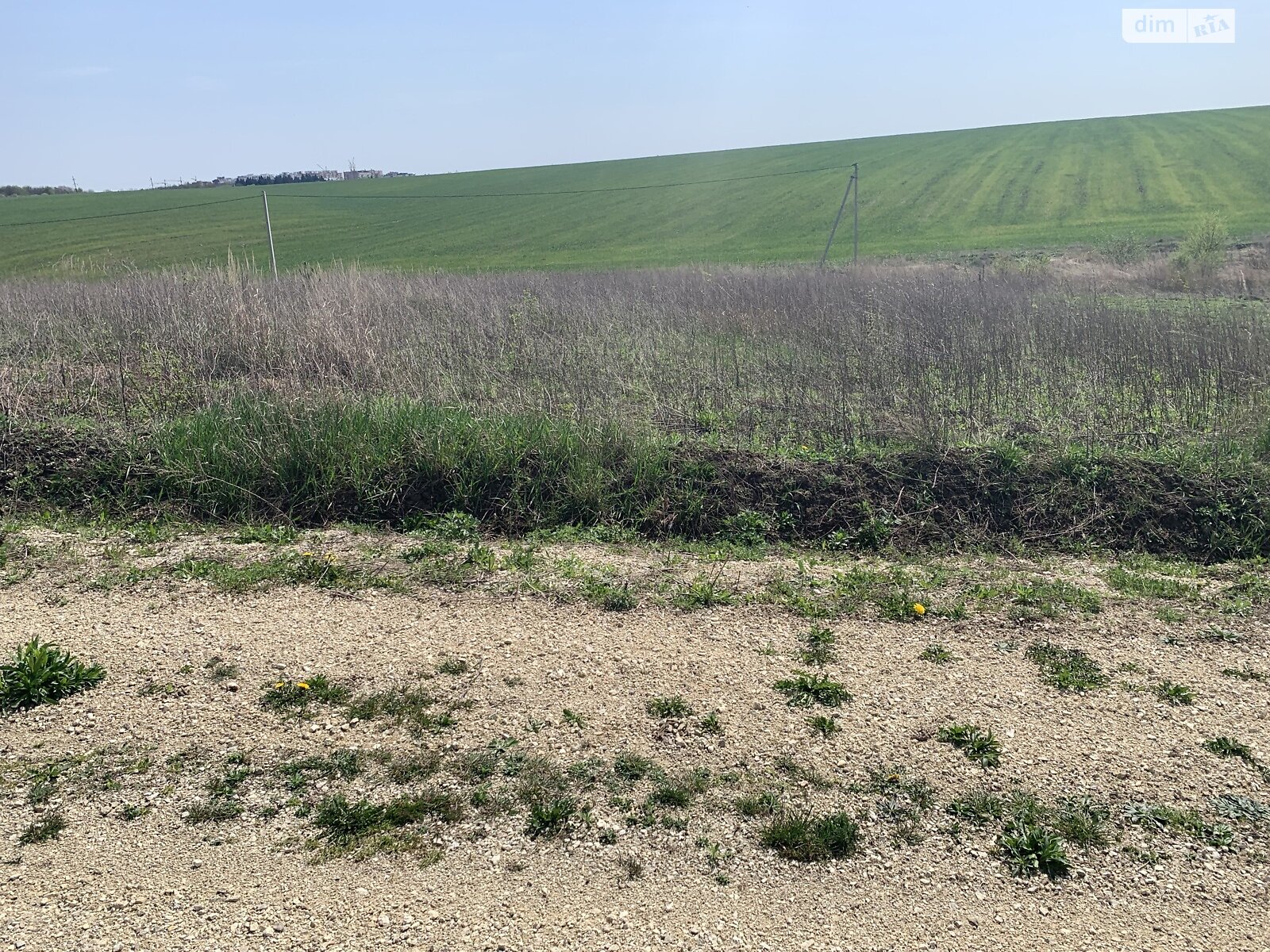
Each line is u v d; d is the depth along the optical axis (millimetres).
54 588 5676
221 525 7121
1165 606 5574
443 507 7414
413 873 3322
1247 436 8266
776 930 3111
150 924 3064
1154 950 3061
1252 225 33062
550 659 4852
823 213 44406
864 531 7000
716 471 7531
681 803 3727
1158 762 3979
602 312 14180
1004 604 5570
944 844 3518
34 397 9391
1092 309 13500
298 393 9164
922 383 9984
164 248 39719
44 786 3748
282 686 4492
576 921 3125
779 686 4594
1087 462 7551
